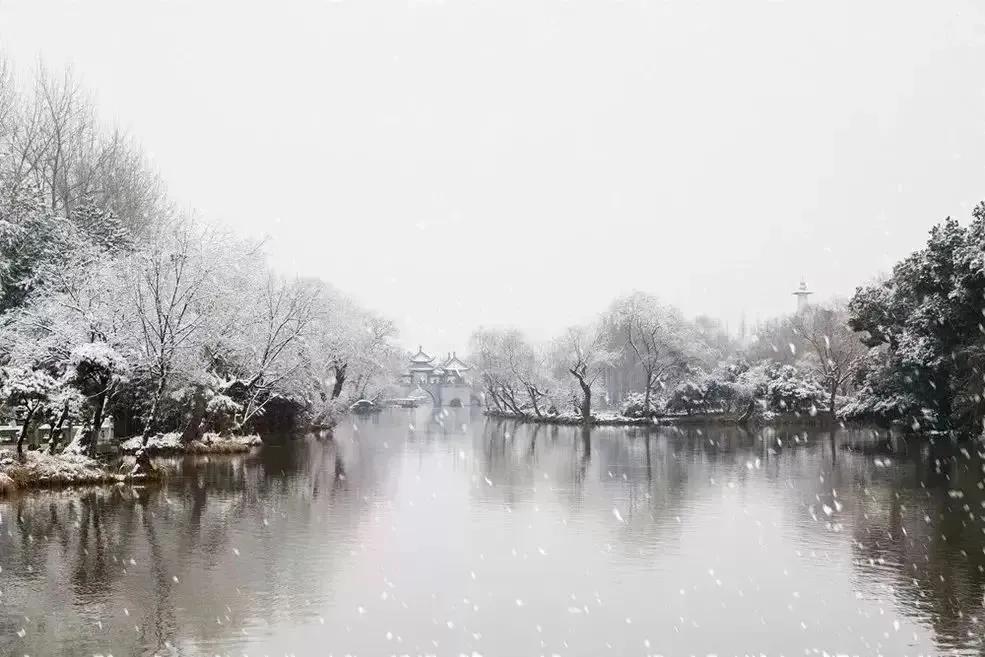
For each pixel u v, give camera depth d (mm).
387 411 133125
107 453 36969
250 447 49375
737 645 14031
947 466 40312
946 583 17656
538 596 16641
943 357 52094
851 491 31328
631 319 83812
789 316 128375
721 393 81000
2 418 36719
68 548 20125
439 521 24531
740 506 27656
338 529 23000
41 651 13031
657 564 19297
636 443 57625
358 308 86938
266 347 48375
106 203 52531
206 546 20547
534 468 39906
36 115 51031
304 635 14102
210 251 41156
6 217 39031
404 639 14078
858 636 14461
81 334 34094
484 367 100062
